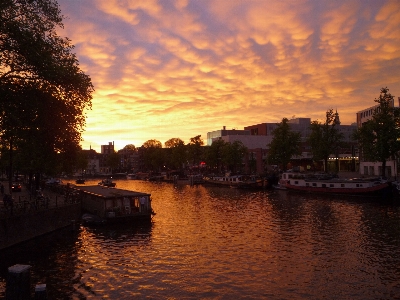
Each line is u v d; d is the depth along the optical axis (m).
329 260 21.52
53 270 20.64
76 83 25.94
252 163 113.50
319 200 51.47
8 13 22.16
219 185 93.12
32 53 22.42
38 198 34.59
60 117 26.97
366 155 54.62
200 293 16.88
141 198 36.91
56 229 31.84
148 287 17.75
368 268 19.91
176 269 20.48
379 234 27.64
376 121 52.50
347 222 32.91
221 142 112.31
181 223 35.19
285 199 54.53
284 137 80.56
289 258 22.09
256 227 31.91
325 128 72.12
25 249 25.69
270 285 17.73
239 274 19.39
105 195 37.62
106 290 17.41
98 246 26.31
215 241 27.02
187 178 124.94
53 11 24.27
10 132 25.30
